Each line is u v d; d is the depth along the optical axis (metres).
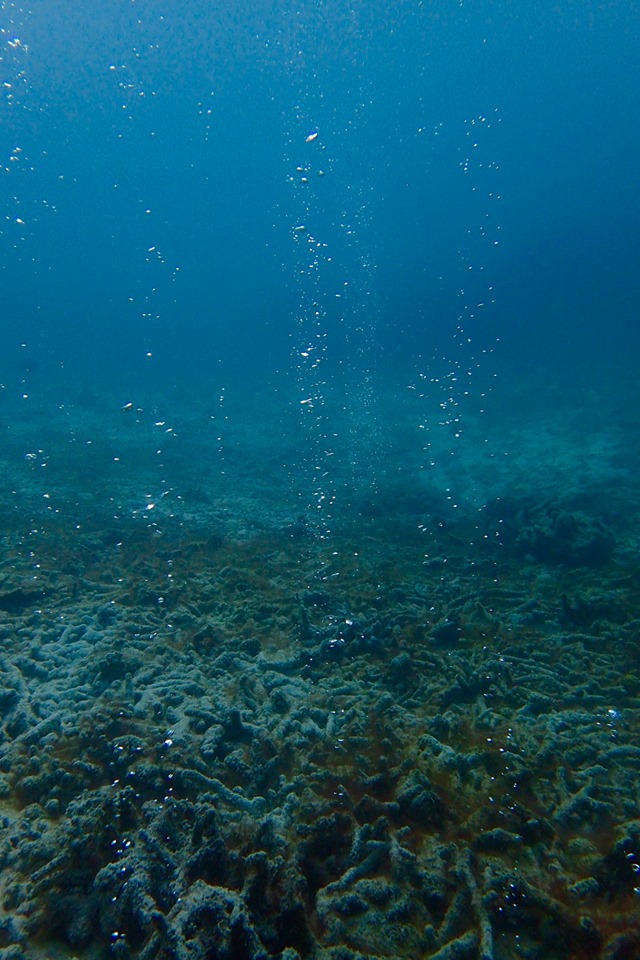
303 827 2.96
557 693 4.59
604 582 6.68
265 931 2.28
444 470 12.98
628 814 3.13
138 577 6.73
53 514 9.11
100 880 2.50
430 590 6.73
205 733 3.75
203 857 2.53
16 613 5.66
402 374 27.16
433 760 3.54
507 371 25.56
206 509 10.13
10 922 2.38
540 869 2.75
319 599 6.16
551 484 11.27
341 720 4.06
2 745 3.65
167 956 2.12
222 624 5.62
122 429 16.81
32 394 22.02
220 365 32.41
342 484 12.19
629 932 2.38
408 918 2.50
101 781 3.33
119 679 4.56
